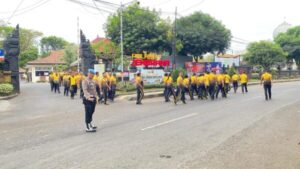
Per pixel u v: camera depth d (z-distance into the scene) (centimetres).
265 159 707
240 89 3247
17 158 731
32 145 863
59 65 7044
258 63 5856
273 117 1321
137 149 794
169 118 1319
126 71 4047
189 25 5247
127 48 4691
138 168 642
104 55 4444
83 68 3831
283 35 6981
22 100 2436
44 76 7512
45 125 1209
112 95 2206
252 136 947
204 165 661
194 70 4412
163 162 681
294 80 5428
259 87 3578
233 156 730
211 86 2214
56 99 2428
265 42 5850
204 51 5369
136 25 4650
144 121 1249
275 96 2359
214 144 845
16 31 3131
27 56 8350
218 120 1248
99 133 1016
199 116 1365
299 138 923
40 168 651
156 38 4644
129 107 1797
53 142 895
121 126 1141
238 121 1221
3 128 1172
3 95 2627
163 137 935
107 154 750
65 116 1458
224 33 5309
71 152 775
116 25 4703
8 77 3030
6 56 3058
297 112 1473
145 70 3334
